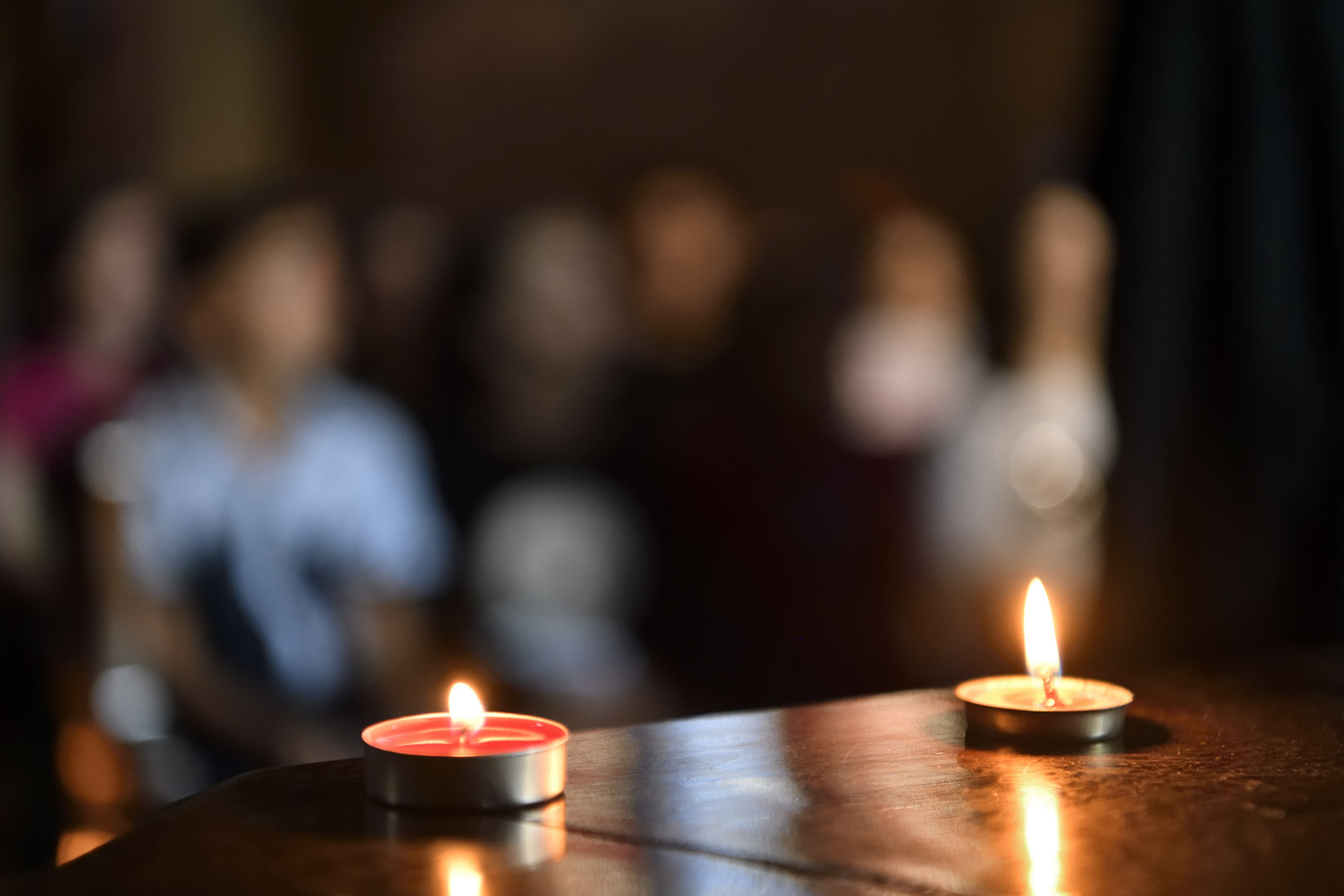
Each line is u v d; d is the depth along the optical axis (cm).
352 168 370
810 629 260
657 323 304
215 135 354
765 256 324
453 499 299
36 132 329
